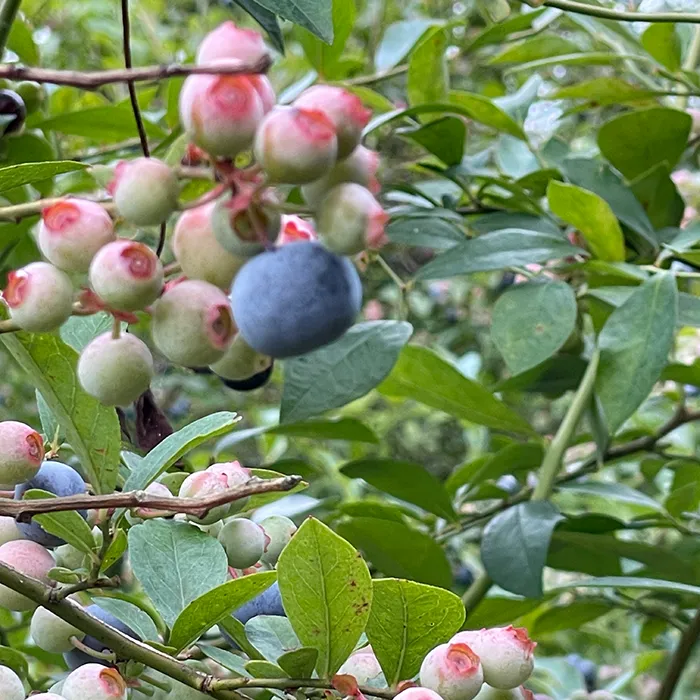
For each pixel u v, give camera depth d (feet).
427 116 1.84
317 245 0.95
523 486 2.03
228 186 0.95
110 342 1.04
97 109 1.63
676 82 2.02
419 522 2.00
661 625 2.01
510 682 1.04
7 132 1.47
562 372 1.89
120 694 1.04
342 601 1.03
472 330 4.11
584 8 1.50
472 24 3.13
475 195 1.96
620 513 3.22
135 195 0.96
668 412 2.49
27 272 1.01
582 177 1.69
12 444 1.07
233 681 1.05
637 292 1.40
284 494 1.21
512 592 1.43
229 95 0.93
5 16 1.29
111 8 3.49
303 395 1.37
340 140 0.95
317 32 1.05
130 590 1.75
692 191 2.41
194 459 2.39
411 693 1.00
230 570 1.18
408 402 4.22
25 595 1.06
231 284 1.01
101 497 1.04
